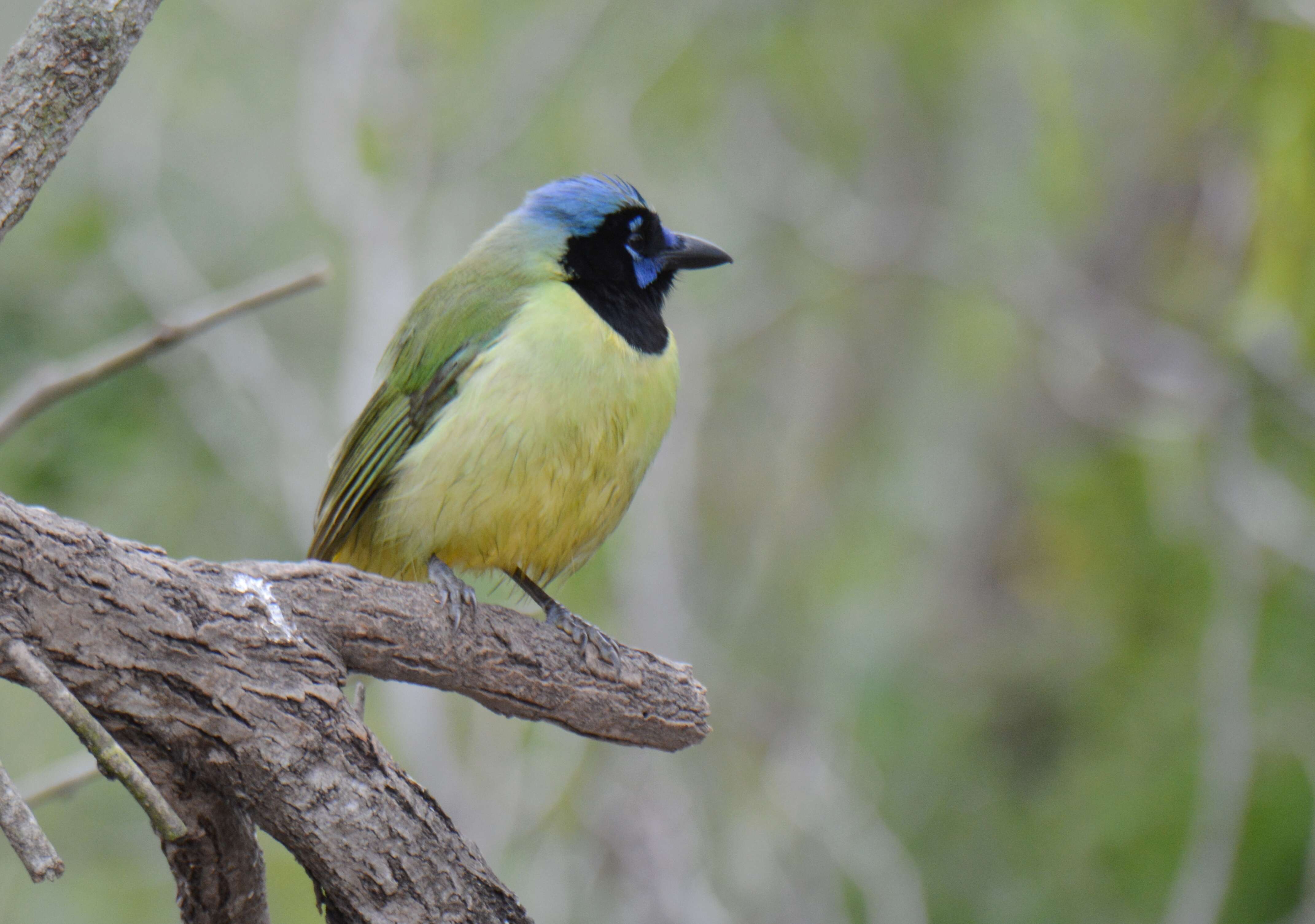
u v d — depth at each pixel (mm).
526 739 13539
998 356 17156
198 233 16156
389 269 13703
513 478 6867
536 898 12852
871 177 18562
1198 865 12570
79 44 4461
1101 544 15367
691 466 15695
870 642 16297
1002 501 17281
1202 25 13891
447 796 12609
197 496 13672
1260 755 13156
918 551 17734
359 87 14297
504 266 7387
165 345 6398
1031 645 16062
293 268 15141
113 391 12141
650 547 14570
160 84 15312
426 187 14609
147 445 12531
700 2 16734
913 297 19094
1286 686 13352
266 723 4859
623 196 7684
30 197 4496
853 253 17750
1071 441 16938
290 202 16359
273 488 14414
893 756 15562
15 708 14172
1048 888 14117
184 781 4938
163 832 4105
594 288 7422
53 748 14195
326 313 16547
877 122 18312
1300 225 11438
